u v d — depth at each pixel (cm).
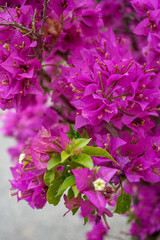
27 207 133
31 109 61
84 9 48
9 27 43
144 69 40
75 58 45
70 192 38
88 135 46
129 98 40
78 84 41
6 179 147
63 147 38
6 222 126
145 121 42
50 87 51
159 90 41
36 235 119
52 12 47
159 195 71
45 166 38
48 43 49
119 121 42
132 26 58
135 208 75
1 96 43
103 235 83
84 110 40
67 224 123
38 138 40
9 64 41
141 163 40
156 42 44
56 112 57
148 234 78
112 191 37
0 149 165
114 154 40
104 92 40
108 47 46
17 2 45
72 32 50
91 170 36
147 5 44
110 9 60
